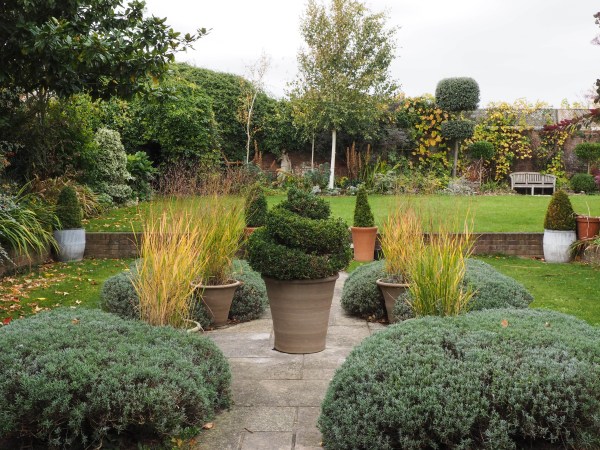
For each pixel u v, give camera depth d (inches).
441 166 728.3
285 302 180.4
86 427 113.0
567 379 108.9
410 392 109.2
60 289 276.1
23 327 138.2
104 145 529.0
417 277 173.2
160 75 302.8
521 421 106.8
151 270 173.0
